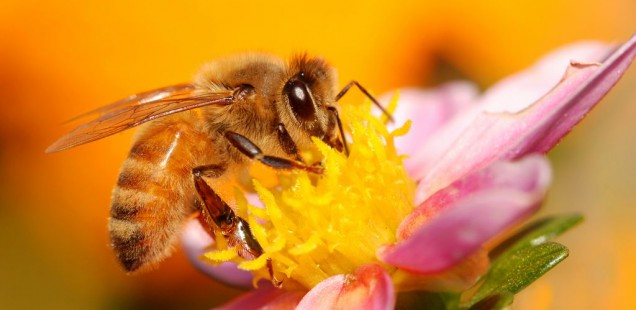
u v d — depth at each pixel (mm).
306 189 79
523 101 88
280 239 79
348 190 78
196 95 84
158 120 85
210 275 85
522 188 69
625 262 104
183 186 84
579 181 109
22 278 117
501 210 68
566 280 102
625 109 110
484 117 80
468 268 74
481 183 75
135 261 84
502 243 80
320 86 82
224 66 85
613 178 109
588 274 103
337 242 78
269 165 80
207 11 120
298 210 78
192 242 85
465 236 69
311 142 82
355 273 78
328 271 78
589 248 104
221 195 83
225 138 84
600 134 110
